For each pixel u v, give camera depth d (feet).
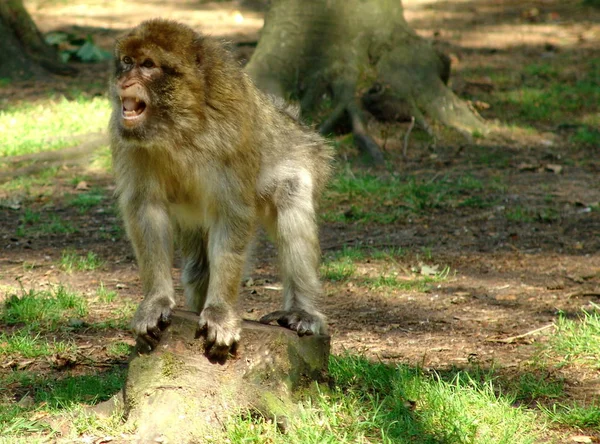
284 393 20.95
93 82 68.39
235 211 21.77
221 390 20.57
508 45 77.71
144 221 21.72
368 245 38.81
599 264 35.63
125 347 26.91
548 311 30.37
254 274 35.50
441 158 51.78
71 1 101.04
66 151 51.11
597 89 63.46
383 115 54.13
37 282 33.71
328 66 54.70
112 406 21.57
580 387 24.08
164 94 20.59
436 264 36.09
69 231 40.75
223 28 84.84
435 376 24.43
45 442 20.21
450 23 86.63
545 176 48.96
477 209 43.68
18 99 62.08
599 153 53.06
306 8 55.36
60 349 26.58
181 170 21.61
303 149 25.13
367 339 27.94
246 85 22.59
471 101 59.88
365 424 20.80
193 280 25.35
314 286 24.08
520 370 25.20
